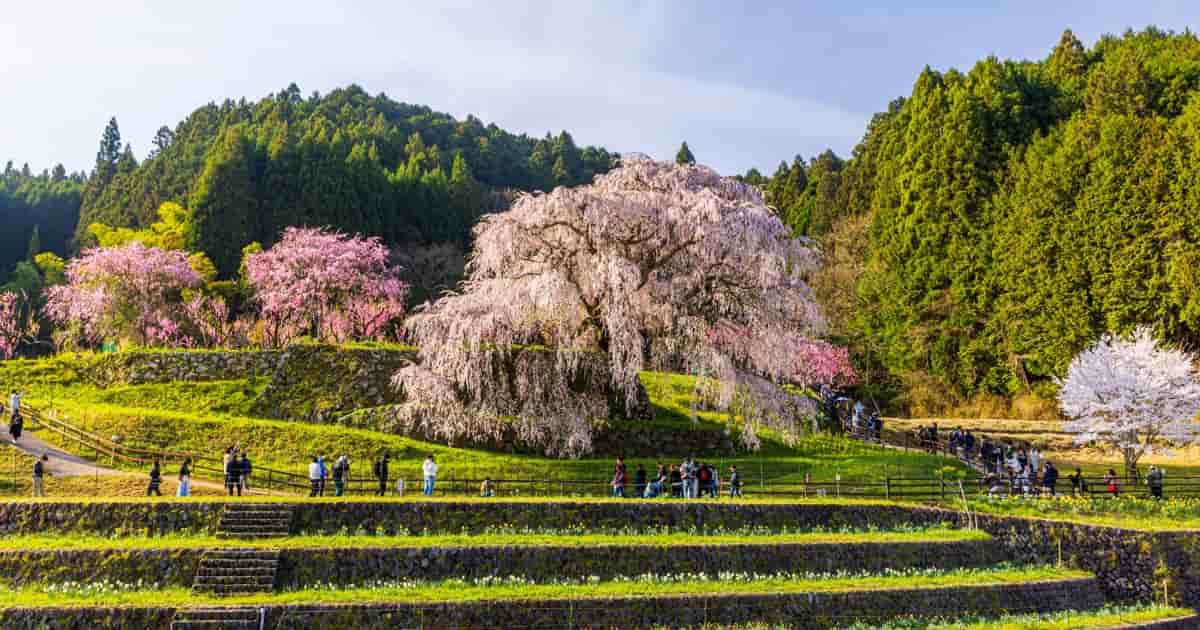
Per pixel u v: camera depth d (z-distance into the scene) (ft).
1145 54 228.84
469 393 121.49
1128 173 182.29
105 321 210.18
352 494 100.27
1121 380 130.11
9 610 63.67
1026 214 200.44
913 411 214.28
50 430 119.96
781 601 73.41
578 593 71.67
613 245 117.39
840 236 265.54
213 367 144.15
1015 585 81.61
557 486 106.22
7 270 392.88
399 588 71.77
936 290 222.07
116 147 576.20
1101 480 118.73
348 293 210.79
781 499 97.81
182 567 72.38
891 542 86.02
